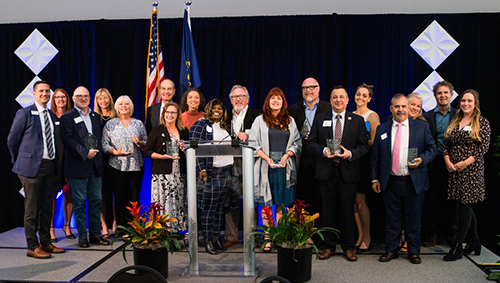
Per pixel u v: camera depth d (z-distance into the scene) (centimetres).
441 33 459
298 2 471
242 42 479
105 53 490
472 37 456
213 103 335
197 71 455
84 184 386
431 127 389
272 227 301
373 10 465
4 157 498
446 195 386
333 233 356
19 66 501
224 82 480
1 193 497
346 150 342
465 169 342
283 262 294
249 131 378
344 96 355
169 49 487
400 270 319
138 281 204
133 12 488
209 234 302
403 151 341
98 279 301
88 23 495
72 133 381
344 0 466
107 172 428
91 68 495
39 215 366
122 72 490
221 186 298
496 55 452
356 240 399
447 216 405
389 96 462
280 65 473
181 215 392
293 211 302
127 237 303
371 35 464
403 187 342
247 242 300
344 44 470
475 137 337
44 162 356
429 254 364
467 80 456
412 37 462
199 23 483
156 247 296
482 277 302
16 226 497
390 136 348
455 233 388
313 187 407
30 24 499
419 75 462
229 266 303
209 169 297
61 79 498
